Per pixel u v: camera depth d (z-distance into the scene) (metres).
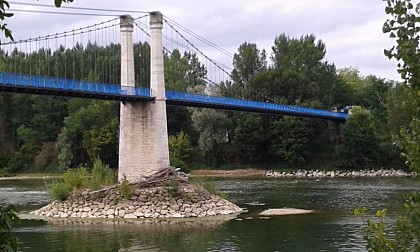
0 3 6.45
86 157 98.88
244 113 96.56
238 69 113.88
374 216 38.91
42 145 106.81
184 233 34.19
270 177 88.06
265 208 45.59
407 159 7.04
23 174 101.94
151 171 51.53
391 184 68.50
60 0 6.84
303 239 31.44
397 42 7.12
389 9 7.14
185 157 91.75
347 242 30.31
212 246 29.98
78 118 97.00
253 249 29.02
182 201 42.56
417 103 7.09
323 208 44.91
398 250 7.22
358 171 90.56
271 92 99.50
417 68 7.04
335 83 111.69
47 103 109.62
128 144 52.69
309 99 98.56
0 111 112.31
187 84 113.00
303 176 89.75
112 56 98.62
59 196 43.81
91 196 43.25
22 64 86.31
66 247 30.25
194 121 95.62
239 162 98.50
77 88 47.50
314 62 111.00
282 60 113.25
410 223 6.98
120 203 42.44
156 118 52.00
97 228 36.59
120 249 29.53
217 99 68.69
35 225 38.19
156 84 52.41
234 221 38.81
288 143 93.44
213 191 45.75
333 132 99.00
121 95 49.50
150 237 32.97
